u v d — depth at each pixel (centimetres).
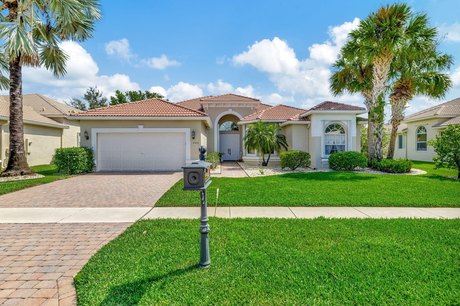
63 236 552
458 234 536
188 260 422
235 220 646
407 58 1622
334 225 599
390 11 1480
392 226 590
